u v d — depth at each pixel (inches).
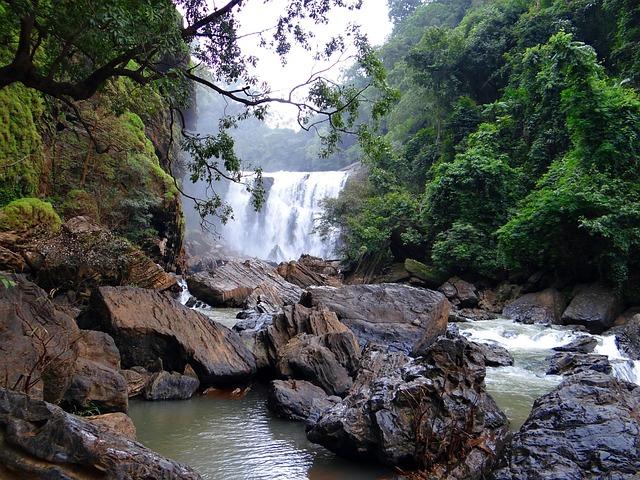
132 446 143.4
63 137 854.5
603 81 772.0
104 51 322.7
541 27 1194.6
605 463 207.2
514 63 1225.4
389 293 544.7
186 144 427.5
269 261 1550.2
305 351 390.6
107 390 298.2
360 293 546.6
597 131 742.5
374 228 1184.2
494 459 239.3
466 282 944.3
